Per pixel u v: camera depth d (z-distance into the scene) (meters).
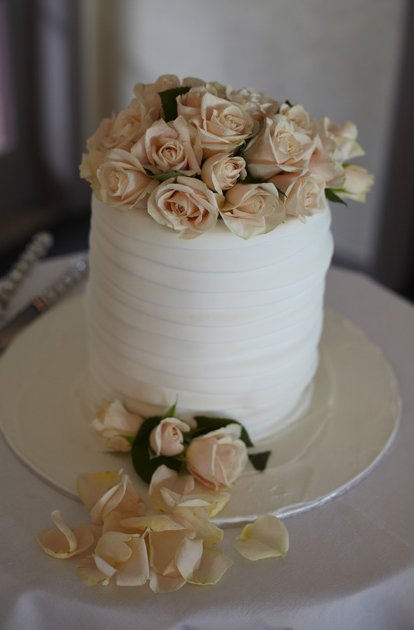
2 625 0.62
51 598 0.62
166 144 0.64
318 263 0.70
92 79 2.08
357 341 0.90
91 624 0.61
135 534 0.63
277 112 0.70
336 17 1.67
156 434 0.69
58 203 2.14
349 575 0.64
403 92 1.66
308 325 0.72
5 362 0.85
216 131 0.64
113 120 0.71
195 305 0.66
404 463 0.75
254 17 1.79
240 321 0.67
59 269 1.03
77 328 0.90
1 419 0.77
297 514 0.69
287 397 0.75
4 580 0.62
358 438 0.77
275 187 0.64
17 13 1.86
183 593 0.62
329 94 1.77
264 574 0.64
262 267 0.65
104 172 0.65
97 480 0.68
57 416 0.78
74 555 0.65
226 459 0.69
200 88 0.67
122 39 2.00
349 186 0.75
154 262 0.65
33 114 2.02
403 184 1.78
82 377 0.83
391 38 1.62
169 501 0.65
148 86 0.71
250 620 0.61
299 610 0.61
